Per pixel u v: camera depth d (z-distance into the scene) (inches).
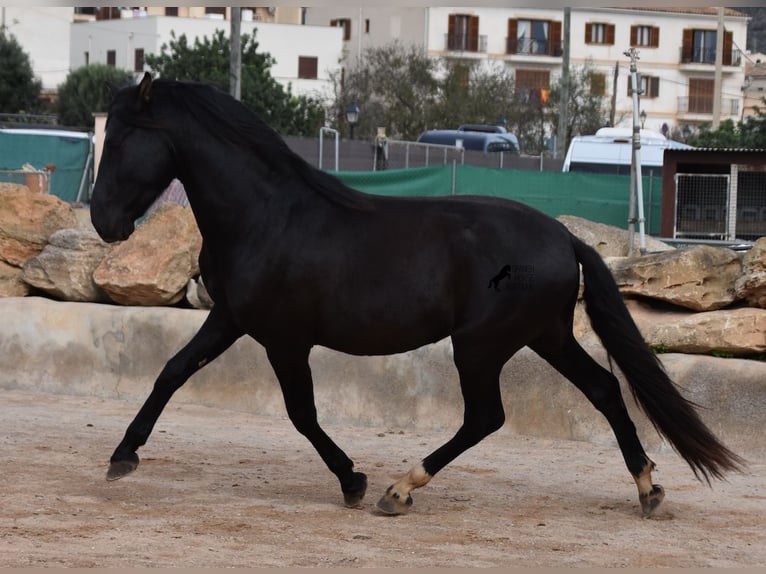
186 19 2709.2
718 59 2363.4
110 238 312.7
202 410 477.7
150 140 311.1
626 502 334.0
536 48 2923.2
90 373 503.8
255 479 350.3
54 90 2869.1
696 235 971.3
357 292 302.0
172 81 318.3
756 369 401.4
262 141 312.2
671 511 322.3
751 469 387.2
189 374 322.0
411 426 450.6
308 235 305.0
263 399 476.1
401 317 301.7
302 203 309.4
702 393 405.7
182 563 245.8
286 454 393.4
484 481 359.6
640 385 311.7
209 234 316.5
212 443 408.2
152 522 286.5
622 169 1243.8
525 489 349.1
